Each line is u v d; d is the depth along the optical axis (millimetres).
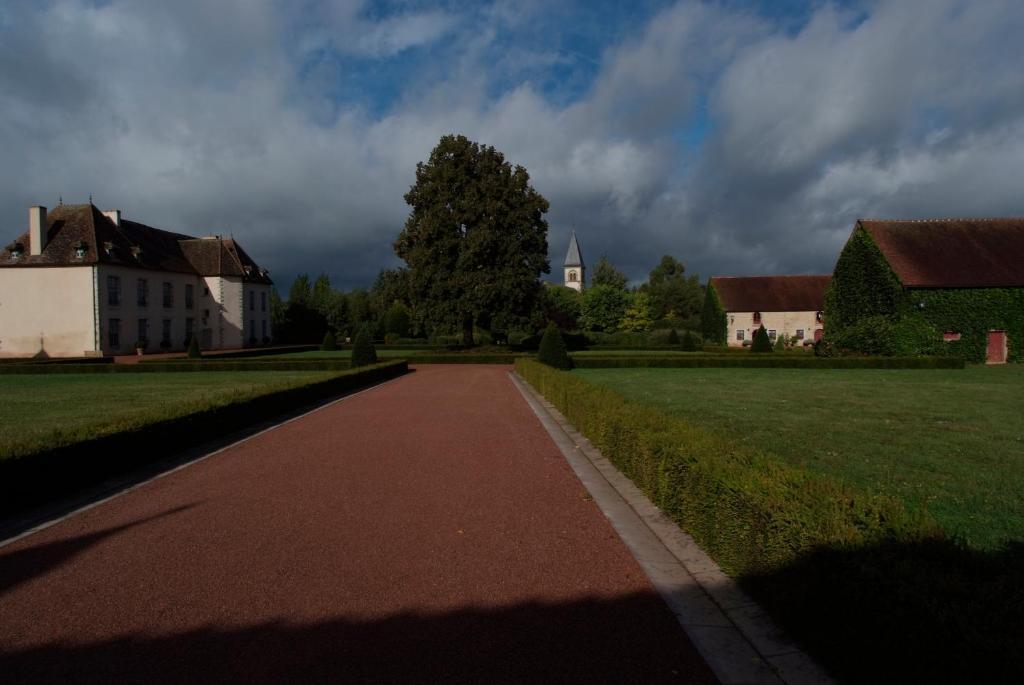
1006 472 7602
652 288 85625
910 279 32531
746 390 18500
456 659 3521
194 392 18969
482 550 5328
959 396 16391
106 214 44188
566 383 13531
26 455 6629
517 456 9312
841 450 8953
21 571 4926
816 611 3426
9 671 3434
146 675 3379
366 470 8391
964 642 2404
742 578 4402
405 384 22547
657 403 15023
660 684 3234
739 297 56969
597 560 5082
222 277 50688
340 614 4109
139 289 42781
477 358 36094
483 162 37781
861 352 33125
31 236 38812
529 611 4145
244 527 5984
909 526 3469
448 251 37344
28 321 38625
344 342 64375
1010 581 2783
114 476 8094
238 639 3775
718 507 4852
